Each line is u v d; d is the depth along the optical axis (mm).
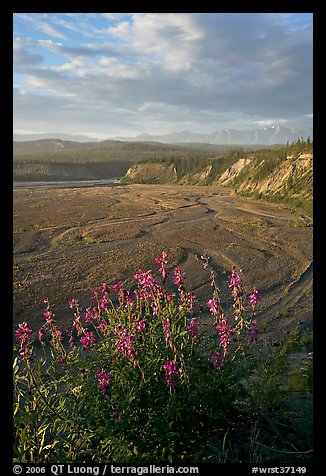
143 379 3875
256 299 4762
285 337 12961
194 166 120875
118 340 4074
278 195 61531
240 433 4227
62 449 3785
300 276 22062
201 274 21984
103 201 62500
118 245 30203
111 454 3678
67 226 39031
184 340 4492
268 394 4562
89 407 3902
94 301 17438
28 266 24094
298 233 34688
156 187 100000
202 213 47750
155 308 4703
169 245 29703
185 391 4043
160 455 3873
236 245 29844
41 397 3906
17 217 44688
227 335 4352
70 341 4836
